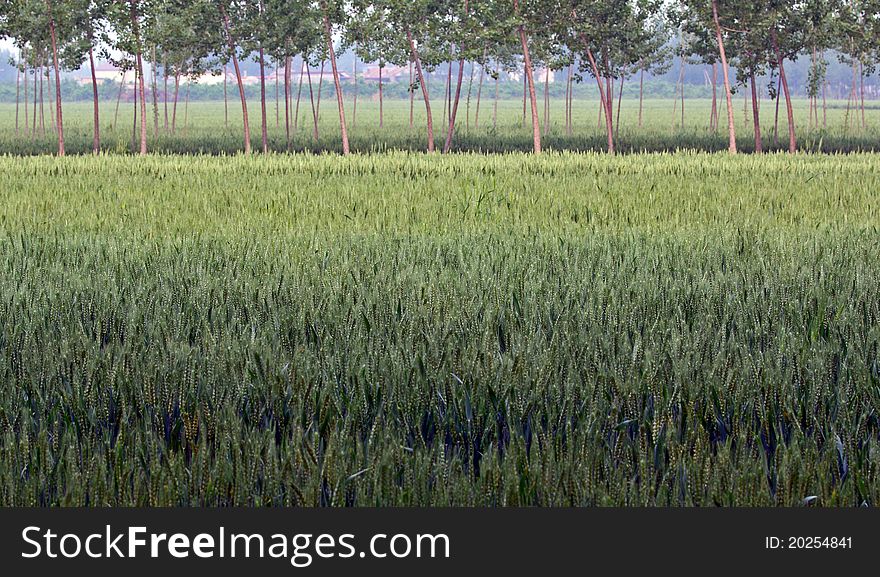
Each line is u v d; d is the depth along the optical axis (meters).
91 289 15.76
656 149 102.44
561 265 18.80
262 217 29.52
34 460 8.52
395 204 32.38
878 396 10.30
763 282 16.72
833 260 19.78
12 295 15.23
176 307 14.62
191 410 9.62
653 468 8.65
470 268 18.20
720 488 8.09
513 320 13.55
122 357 10.94
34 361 11.05
